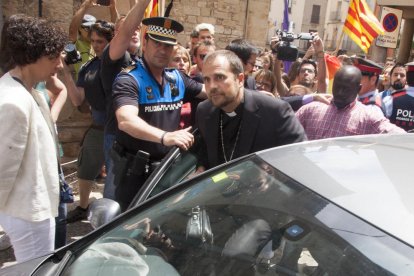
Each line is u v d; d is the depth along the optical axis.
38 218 2.20
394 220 1.26
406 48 11.51
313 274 1.26
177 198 1.79
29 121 2.14
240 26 9.36
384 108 4.07
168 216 1.71
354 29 6.02
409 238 1.19
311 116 3.13
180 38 8.96
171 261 1.52
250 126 2.25
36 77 2.23
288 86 5.50
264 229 1.46
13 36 2.11
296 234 1.38
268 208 1.52
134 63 2.93
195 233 1.59
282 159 1.74
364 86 3.75
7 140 2.04
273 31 34.00
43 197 2.23
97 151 3.96
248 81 3.61
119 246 1.65
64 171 5.34
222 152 2.37
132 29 2.94
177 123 3.02
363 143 1.85
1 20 5.30
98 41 3.73
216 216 1.61
